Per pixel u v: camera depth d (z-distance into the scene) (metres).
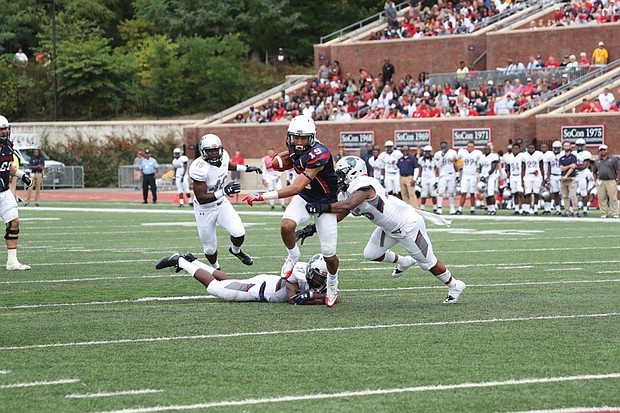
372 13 102.19
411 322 16.05
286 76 88.12
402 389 11.48
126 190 73.31
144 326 15.67
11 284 21.14
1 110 93.44
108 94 91.94
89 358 13.20
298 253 17.77
